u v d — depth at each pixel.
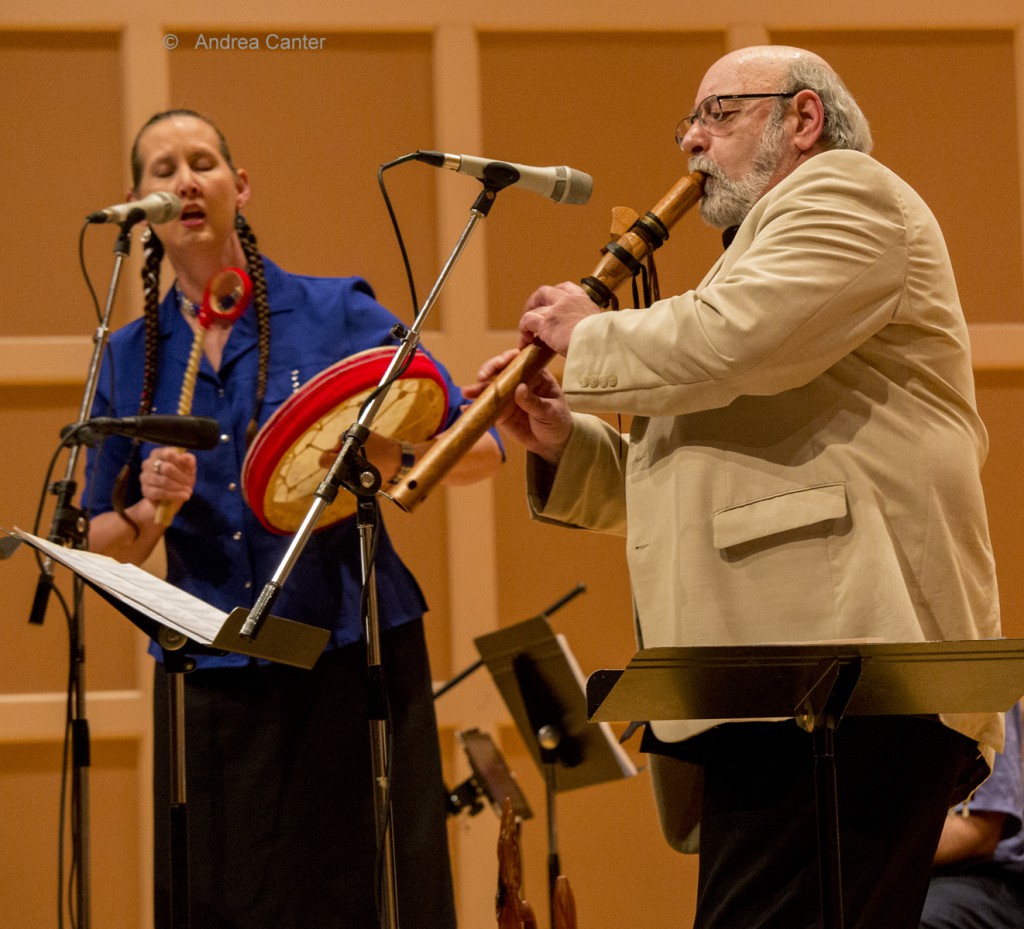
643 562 3.73
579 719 5.31
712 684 2.96
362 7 6.78
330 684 4.31
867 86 6.94
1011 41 6.96
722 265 3.73
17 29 6.66
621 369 3.58
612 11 6.88
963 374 3.67
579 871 6.55
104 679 6.52
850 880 3.36
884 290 3.47
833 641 3.37
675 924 6.55
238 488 4.46
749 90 3.98
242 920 4.18
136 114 6.65
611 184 6.86
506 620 6.68
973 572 3.55
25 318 6.59
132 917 6.41
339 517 4.40
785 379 3.45
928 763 3.50
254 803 4.23
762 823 3.46
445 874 4.36
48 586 4.38
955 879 4.88
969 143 6.94
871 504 3.45
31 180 6.64
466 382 6.70
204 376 4.61
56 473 6.55
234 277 4.54
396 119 6.80
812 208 3.50
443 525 6.72
